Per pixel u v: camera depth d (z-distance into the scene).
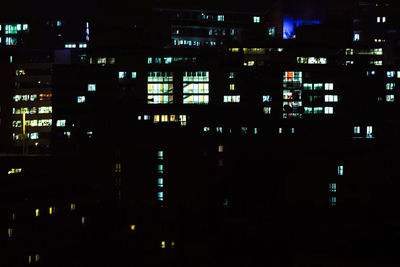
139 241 141.50
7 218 116.44
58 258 123.19
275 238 130.75
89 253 129.25
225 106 182.50
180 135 160.00
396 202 144.38
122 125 172.38
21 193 125.38
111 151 150.38
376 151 156.50
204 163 149.00
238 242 132.88
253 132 181.38
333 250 124.56
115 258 133.12
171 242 140.38
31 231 119.06
